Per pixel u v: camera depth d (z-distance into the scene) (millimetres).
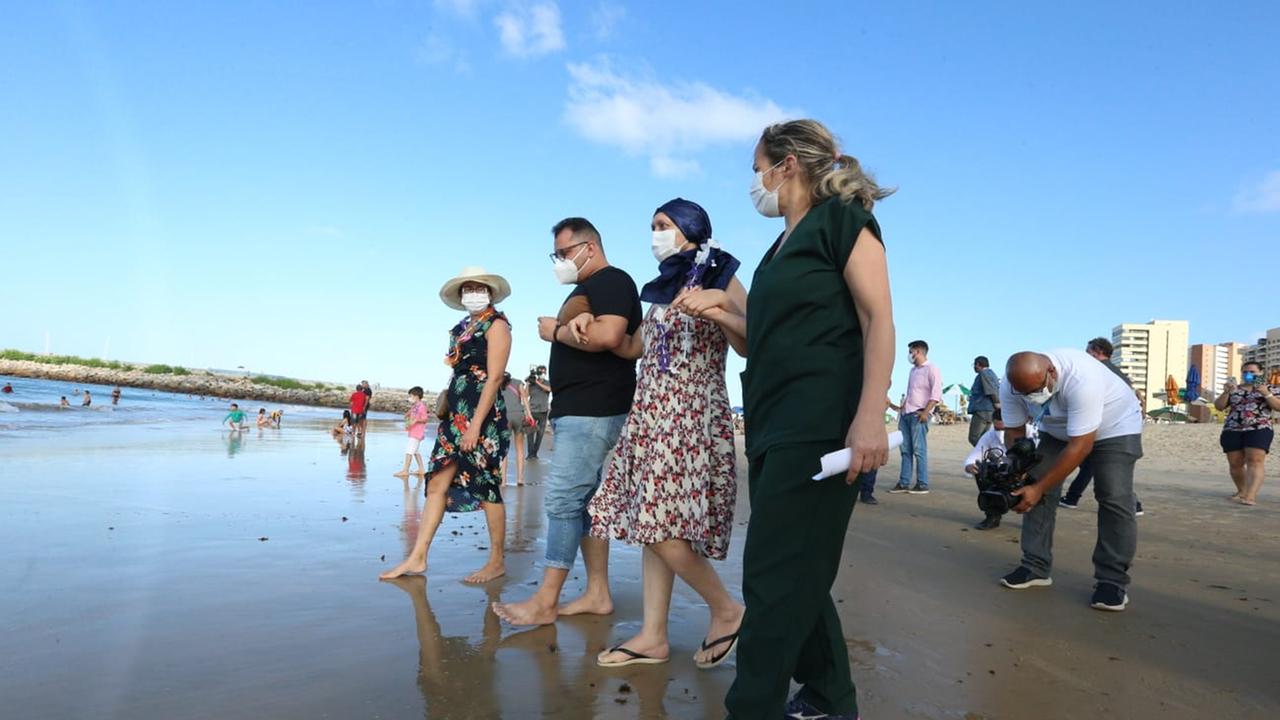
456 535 5582
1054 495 4473
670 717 2436
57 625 3176
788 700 2525
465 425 4262
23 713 2303
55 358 99250
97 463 9594
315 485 8414
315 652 2947
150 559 4406
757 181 2305
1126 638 3453
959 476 11930
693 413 2900
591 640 3229
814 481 1993
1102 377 3975
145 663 2766
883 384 1932
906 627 3531
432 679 2709
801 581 2004
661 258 3047
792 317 2068
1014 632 3508
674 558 2873
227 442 15188
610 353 3525
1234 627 3680
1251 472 8617
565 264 3506
